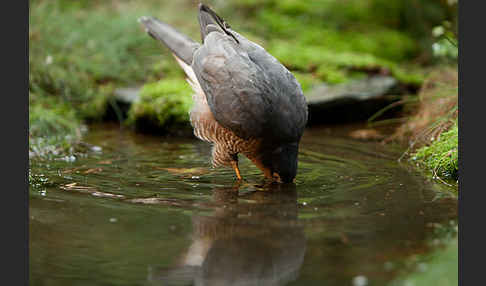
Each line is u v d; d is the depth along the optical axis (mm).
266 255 6727
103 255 6789
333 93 14500
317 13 19141
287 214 8102
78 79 15273
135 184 9641
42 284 6113
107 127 14297
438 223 7680
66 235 7383
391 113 14656
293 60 15977
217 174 10414
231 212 8211
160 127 13539
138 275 6320
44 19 16281
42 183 9617
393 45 18469
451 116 11352
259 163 10062
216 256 6715
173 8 18578
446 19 18859
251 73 9578
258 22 18375
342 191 9211
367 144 12422
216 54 10023
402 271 6281
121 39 16641
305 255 6703
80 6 18109
